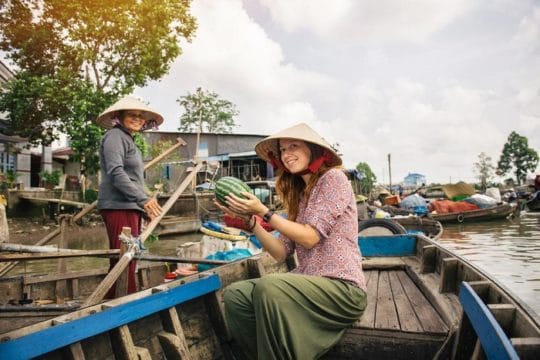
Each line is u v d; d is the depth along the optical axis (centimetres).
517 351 143
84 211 489
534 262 923
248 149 2812
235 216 231
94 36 1504
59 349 186
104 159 353
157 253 1077
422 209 2105
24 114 1559
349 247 224
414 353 240
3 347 151
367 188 4822
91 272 471
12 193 1587
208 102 3741
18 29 1503
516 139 8019
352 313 219
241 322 224
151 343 231
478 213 1878
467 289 199
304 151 232
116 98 1536
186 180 518
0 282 415
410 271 400
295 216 254
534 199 2473
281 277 205
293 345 199
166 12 1520
